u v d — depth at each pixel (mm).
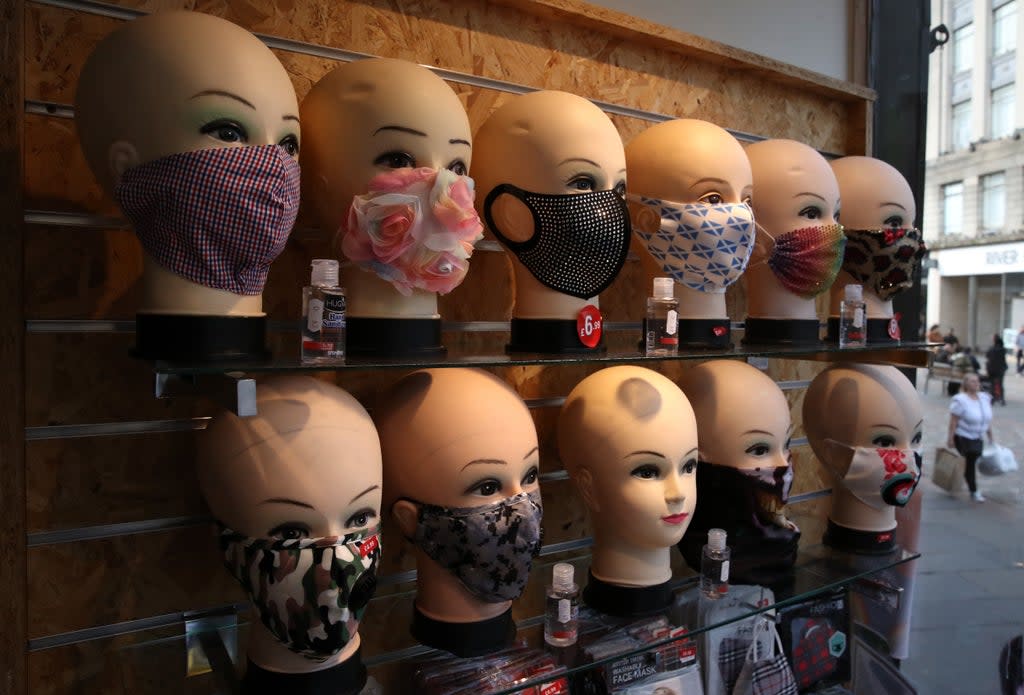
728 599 1446
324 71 1278
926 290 2393
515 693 1215
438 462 1060
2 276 1002
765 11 1975
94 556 1133
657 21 1769
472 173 1260
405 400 1114
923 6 2266
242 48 898
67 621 1116
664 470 1241
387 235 962
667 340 1262
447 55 1406
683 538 1468
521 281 1248
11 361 1012
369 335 1056
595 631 1349
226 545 958
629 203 1378
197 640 1197
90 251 1117
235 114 872
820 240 1456
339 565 924
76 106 912
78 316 1110
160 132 852
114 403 1141
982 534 2422
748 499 1384
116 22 1122
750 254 1369
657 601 1340
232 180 853
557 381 1603
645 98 1693
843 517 1675
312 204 1111
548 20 1533
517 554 1083
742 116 1872
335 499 927
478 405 1084
